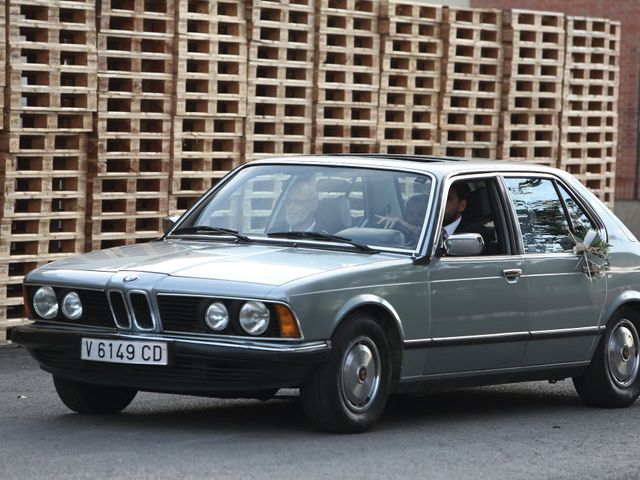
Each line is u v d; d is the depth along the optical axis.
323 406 10.36
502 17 20.80
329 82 18.84
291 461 9.51
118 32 16.61
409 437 10.74
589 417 12.35
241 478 8.93
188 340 10.11
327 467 9.38
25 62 16.52
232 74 17.80
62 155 16.41
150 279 10.30
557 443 10.91
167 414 11.59
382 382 10.73
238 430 10.72
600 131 22.61
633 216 37.00
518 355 11.90
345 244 11.12
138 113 16.92
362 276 10.54
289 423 11.12
